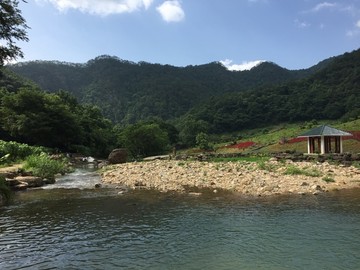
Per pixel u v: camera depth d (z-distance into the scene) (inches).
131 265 312.8
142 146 2736.2
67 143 2674.7
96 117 3705.7
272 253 333.7
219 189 711.7
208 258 326.0
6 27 824.9
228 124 5196.9
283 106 5290.4
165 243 371.2
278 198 590.9
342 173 837.2
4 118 2447.1
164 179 870.4
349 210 490.6
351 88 5211.6
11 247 365.7
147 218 480.4
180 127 5492.1
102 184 866.8
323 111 4827.8
